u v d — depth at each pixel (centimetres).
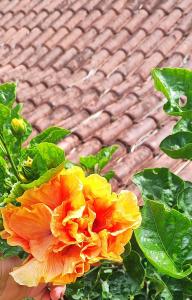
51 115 238
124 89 240
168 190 69
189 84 71
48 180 59
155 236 63
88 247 57
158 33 262
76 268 57
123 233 58
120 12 287
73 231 56
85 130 221
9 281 65
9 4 333
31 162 65
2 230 64
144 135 209
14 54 293
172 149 69
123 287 64
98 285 66
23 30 306
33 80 267
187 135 70
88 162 72
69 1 312
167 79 71
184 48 249
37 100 251
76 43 279
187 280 64
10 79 273
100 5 297
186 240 63
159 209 63
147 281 66
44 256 57
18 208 59
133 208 58
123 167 192
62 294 65
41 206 58
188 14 270
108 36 276
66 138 218
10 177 66
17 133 67
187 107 71
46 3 319
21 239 59
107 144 212
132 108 227
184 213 67
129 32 272
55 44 288
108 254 57
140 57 254
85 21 293
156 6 280
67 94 249
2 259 65
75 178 58
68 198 58
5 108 66
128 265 64
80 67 267
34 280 57
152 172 70
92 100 240
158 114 217
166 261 61
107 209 58
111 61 258
